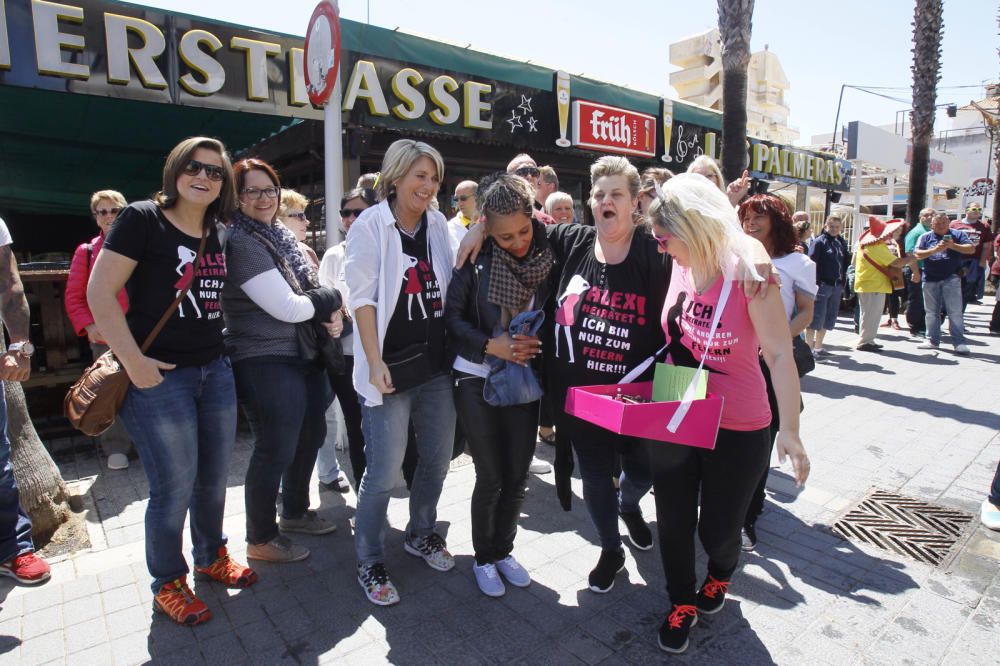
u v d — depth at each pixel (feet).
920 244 27.17
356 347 8.36
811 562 9.72
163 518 7.93
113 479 13.17
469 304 8.30
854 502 11.88
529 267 7.96
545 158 27.02
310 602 8.68
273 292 8.41
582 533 10.82
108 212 12.26
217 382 8.34
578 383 8.09
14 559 9.16
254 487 9.29
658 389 7.43
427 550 9.65
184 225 7.76
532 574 9.46
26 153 25.23
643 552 10.12
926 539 10.43
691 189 6.85
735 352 6.91
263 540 9.64
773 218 9.87
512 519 8.90
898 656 7.52
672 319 7.51
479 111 20.21
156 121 21.17
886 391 20.08
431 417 8.88
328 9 11.81
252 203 8.79
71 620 8.24
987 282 51.60
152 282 7.49
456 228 10.62
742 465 7.12
